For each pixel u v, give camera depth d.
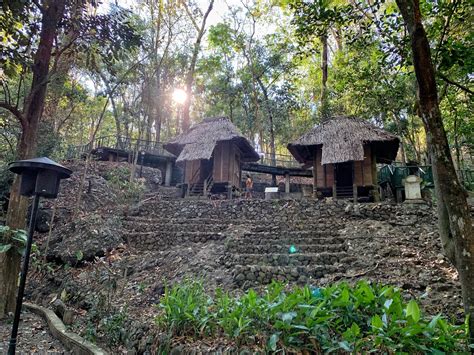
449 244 3.21
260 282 5.87
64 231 8.86
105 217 9.41
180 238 8.68
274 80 22.91
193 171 14.86
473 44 5.21
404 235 7.74
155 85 19.73
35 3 5.30
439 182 3.15
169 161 17.66
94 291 5.98
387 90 12.61
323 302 2.90
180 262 6.88
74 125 22.91
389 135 11.87
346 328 2.94
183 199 13.26
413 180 10.33
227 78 23.62
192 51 21.12
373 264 6.18
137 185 12.29
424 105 3.27
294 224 9.05
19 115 5.64
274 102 22.02
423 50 3.23
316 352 2.79
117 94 19.17
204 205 11.21
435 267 5.90
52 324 5.21
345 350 2.62
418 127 17.97
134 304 5.32
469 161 19.09
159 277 6.39
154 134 26.80
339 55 15.90
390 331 2.54
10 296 5.58
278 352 2.88
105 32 5.87
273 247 7.24
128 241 8.63
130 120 19.53
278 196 16.06
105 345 4.39
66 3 5.58
